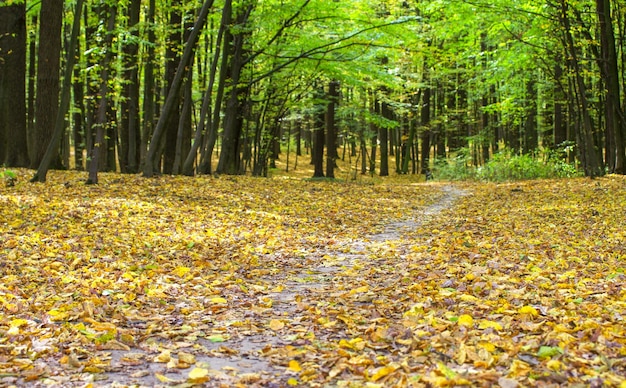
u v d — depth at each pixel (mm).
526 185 20141
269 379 3412
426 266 6992
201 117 18031
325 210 13539
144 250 7941
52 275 6281
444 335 3992
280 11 18594
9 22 17172
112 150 23359
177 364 3703
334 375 3398
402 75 29156
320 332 4422
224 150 20828
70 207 10383
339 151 54125
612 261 6980
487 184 23188
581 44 19281
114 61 15297
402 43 19531
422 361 3547
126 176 16406
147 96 21469
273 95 26109
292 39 20719
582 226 10250
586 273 6316
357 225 11758
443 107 36656
